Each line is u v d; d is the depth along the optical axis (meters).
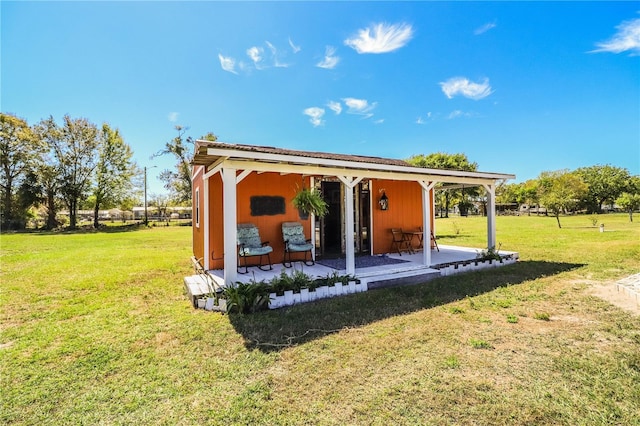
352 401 2.25
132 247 12.35
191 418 2.09
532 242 11.27
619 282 5.14
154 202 45.38
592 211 36.91
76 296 5.18
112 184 28.78
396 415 2.09
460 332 3.44
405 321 3.79
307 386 2.45
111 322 3.93
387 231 8.33
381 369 2.68
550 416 2.05
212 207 6.32
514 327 3.56
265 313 4.15
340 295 4.97
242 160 4.55
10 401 2.30
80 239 16.20
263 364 2.80
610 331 3.38
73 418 2.11
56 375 2.67
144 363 2.86
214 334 3.48
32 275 6.80
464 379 2.50
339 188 7.94
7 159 25.05
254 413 2.12
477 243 11.20
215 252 6.30
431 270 6.18
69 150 26.97
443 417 2.06
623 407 2.12
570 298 4.59
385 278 5.59
